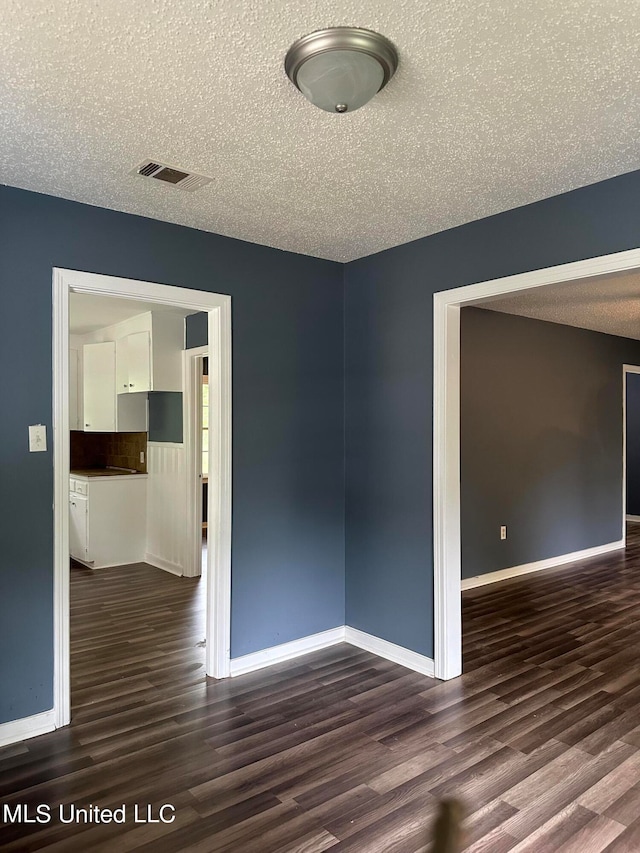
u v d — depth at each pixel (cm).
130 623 418
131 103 193
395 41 162
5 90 184
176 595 488
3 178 253
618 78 180
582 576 559
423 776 234
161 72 175
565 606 463
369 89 171
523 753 252
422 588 337
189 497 544
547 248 279
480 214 300
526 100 193
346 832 201
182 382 557
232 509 335
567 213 271
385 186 263
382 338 363
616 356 688
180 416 560
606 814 212
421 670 337
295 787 227
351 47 158
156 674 332
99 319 589
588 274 264
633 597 488
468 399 518
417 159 236
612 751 254
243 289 341
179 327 561
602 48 165
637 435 878
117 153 230
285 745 257
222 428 331
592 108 198
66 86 182
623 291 458
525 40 162
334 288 387
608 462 675
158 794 222
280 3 146
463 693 309
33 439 268
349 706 294
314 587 373
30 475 268
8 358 262
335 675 332
